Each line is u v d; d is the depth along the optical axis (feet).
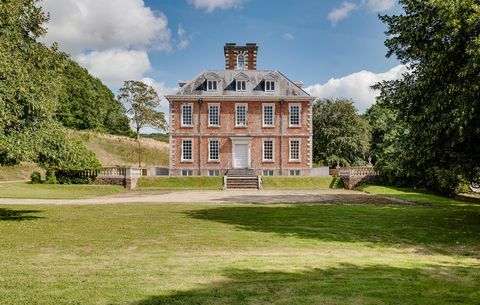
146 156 216.33
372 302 17.71
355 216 50.96
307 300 17.79
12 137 41.93
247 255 27.76
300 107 138.10
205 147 136.56
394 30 46.98
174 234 36.32
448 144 41.01
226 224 43.34
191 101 136.77
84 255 27.07
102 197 85.56
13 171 142.00
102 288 19.13
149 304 16.96
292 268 23.88
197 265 24.23
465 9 36.06
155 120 239.71
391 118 143.54
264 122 138.00
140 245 30.94
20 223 42.88
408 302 17.84
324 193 98.89
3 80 42.96
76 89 235.40
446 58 38.27
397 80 48.01
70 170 112.98
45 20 54.44
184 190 109.91
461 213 54.54
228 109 137.28
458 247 32.89
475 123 38.60
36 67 53.67
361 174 117.70
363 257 28.04
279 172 137.08
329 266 24.72
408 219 48.37
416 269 24.52
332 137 169.89
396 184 111.34
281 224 43.70
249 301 17.51
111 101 287.28
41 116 46.73
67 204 66.74
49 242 31.83
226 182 118.32
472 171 45.03
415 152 43.93
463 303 17.87
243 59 153.28
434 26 42.04
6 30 47.65
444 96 38.17
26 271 22.36
